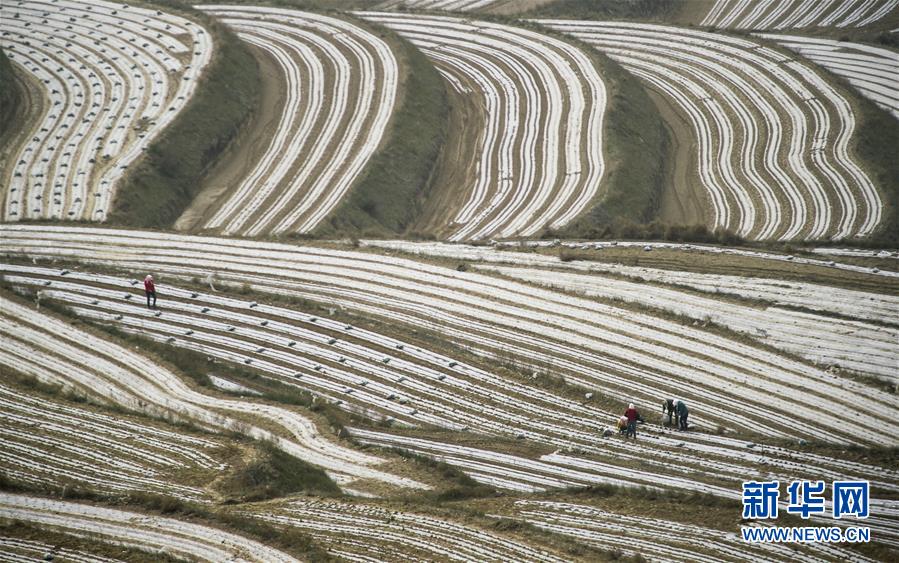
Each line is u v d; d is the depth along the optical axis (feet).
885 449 277.85
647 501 256.73
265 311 383.86
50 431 299.79
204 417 310.86
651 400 317.83
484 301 383.86
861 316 346.33
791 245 411.95
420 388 332.19
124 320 379.55
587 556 229.86
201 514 250.16
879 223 480.64
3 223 475.72
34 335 363.97
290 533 239.91
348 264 422.41
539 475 278.46
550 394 325.01
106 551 237.25
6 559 234.99
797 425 297.94
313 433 300.20
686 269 392.27
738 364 329.72
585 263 406.21
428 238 461.78
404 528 244.22
